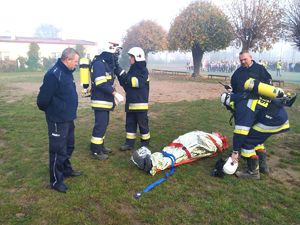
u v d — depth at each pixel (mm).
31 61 40406
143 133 6547
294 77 36719
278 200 4594
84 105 11773
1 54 44250
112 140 7145
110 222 3912
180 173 5348
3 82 21938
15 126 8297
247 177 5309
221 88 19109
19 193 4566
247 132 4984
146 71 6238
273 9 24812
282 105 5129
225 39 26875
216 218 4082
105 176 5168
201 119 9500
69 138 4996
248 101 5008
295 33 22484
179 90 17594
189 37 27016
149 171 5238
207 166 5742
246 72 5336
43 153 6195
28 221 3881
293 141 7535
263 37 25438
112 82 5953
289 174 5578
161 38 35375
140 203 4348
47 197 4445
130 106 6336
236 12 25906
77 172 5191
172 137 7457
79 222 3887
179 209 4246
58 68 4496
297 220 4117
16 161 5777
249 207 4363
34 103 12156
